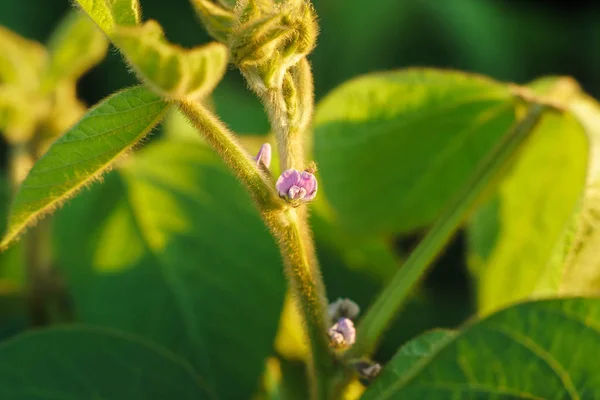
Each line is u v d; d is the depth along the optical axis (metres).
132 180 0.38
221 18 0.30
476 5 0.81
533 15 0.84
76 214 0.38
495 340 0.29
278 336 0.37
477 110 0.38
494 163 0.36
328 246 0.41
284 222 0.31
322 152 0.39
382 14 0.78
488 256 0.39
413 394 0.30
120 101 0.30
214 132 0.30
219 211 0.38
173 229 0.38
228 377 0.36
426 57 0.79
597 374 0.29
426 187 0.39
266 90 0.31
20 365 0.34
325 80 0.77
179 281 0.37
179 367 0.34
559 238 0.37
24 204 0.30
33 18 0.78
